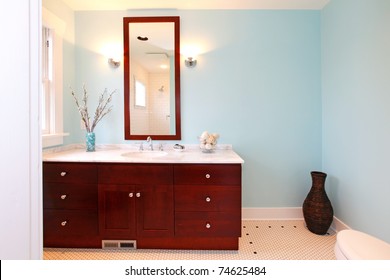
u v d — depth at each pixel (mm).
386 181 1617
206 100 2475
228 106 2477
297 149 2496
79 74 2482
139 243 1938
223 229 1860
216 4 2344
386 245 1022
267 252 1898
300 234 2189
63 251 1922
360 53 1864
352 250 974
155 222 1881
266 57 2459
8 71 503
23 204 546
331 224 2295
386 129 1611
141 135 2484
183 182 1860
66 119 2377
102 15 2453
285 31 2451
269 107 2479
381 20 1640
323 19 2410
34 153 572
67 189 1894
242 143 2492
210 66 2459
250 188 2516
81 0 2268
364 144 1835
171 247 1937
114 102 2490
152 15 2438
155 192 1871
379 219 1684
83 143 2512
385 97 1617
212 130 2488
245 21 2445
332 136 2293
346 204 2084
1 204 501
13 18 511
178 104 2461
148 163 1866
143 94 2471
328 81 2346
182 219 1869
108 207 1889
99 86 2480
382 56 1637
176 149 2336
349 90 2014
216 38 2447
